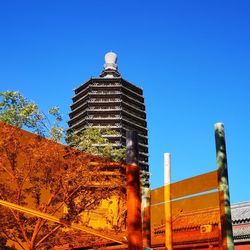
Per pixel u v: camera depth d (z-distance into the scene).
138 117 92.00
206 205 18.20
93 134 26.66
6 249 16.73
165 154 21.03
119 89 91.25
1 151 16.38
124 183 18.23
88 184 17.59
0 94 21.28
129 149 13.08
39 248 16.81
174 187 20.34
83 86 93.62
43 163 16.72
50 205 16.73
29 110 20.06
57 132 19.38
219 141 17.31
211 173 17.92
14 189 16.27
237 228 29.39
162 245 20.56
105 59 102.12
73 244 17.98
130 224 12.42
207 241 19.77
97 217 18.77
